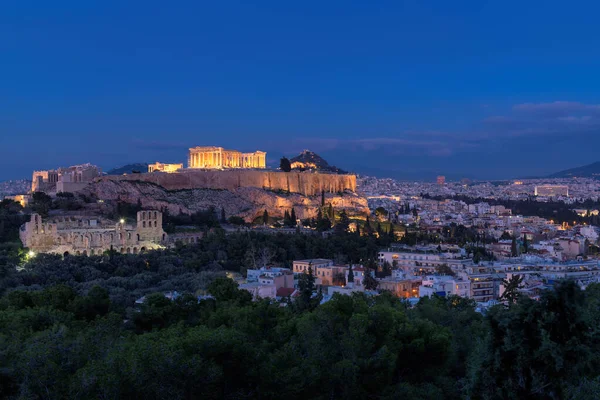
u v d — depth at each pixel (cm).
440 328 8525
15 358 5631
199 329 6906
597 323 5147
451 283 18762
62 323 8094
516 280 17325
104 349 6234
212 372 5575
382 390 7000
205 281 17688
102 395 5100
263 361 6344
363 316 7494
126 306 14312
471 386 5194
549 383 4756
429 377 7881
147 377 5262
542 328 4797
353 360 6894
